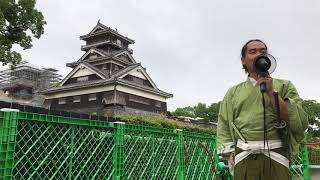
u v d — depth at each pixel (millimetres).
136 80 34719
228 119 1977
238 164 1844
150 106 34906
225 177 4879
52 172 2893
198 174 4809
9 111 2592
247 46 1960
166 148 4312
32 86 52031
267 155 1771
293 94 1865
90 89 32812
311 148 8469
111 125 3521
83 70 35094
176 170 4371
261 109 1821
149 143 4055
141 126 3906
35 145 2770
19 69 53156
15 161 2619
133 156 3797
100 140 3396
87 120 3230
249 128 1832
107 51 37969
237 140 1904
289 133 1788
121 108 31031
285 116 1731
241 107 1899
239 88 1970
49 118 2859
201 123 28469
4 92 47719
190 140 4777
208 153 4828
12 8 18141
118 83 31281
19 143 2686
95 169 3297
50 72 54969
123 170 3557
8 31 18609
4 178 2492
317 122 42312
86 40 40125
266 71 1729
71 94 34062
